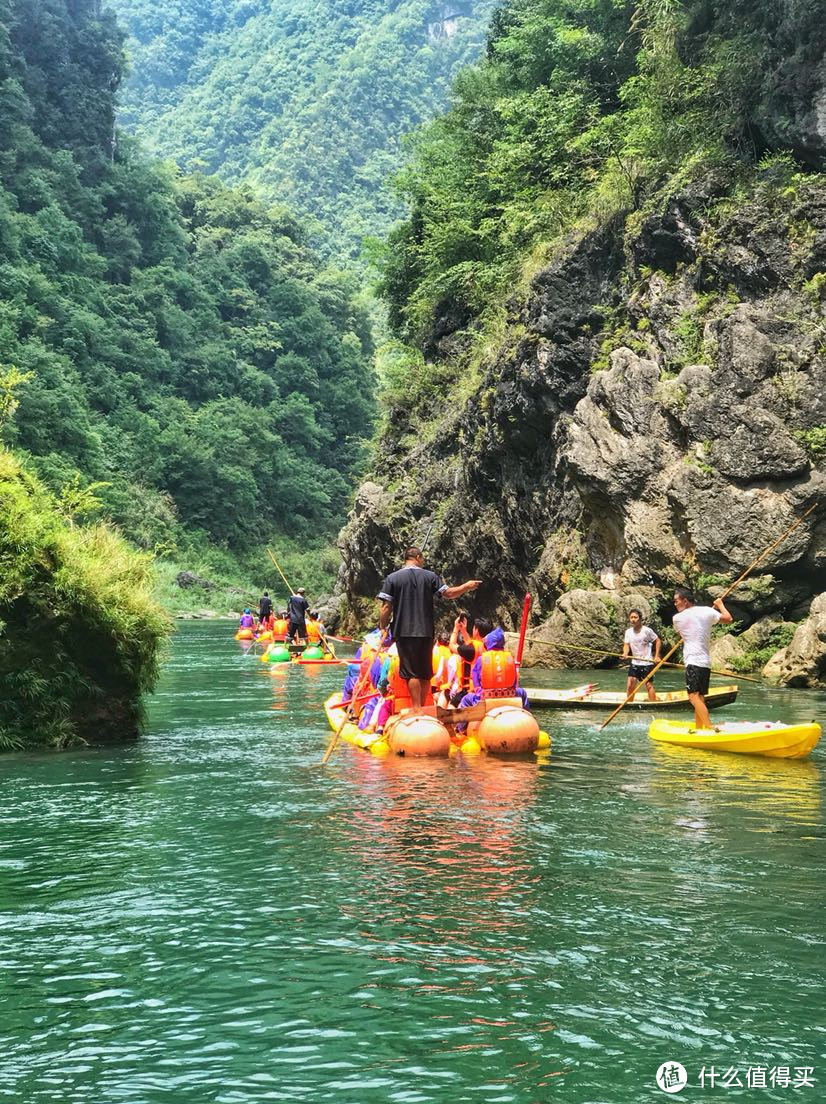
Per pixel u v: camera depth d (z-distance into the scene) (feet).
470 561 85.51
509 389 75.82
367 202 573.33
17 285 225.76
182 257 300.20
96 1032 10.63
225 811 21.11
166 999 11.41
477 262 97.14
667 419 61.26
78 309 241.14
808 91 60.95
